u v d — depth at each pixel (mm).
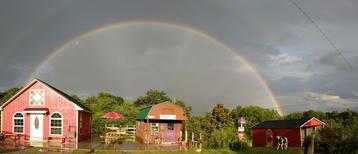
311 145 26594
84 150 29422
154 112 38594
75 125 37312
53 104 37594
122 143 38469
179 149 32094
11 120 37719
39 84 37969
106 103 74750
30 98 37875
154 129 39344
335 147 28219
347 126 29094
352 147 27203
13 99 38031
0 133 36344
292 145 50094
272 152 35219
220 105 52719
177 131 40094
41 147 30906
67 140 37156
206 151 31797
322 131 29641
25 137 37219
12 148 29469
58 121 37406
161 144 37688
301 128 49406
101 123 56844
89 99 79250
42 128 37344
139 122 45375
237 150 35281
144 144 37469
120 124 57094
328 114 81562
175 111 39281
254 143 55875
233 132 38500
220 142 36125
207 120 51656
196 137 43938
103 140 41594
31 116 37562
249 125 83000
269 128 53656
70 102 37531
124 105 74125
